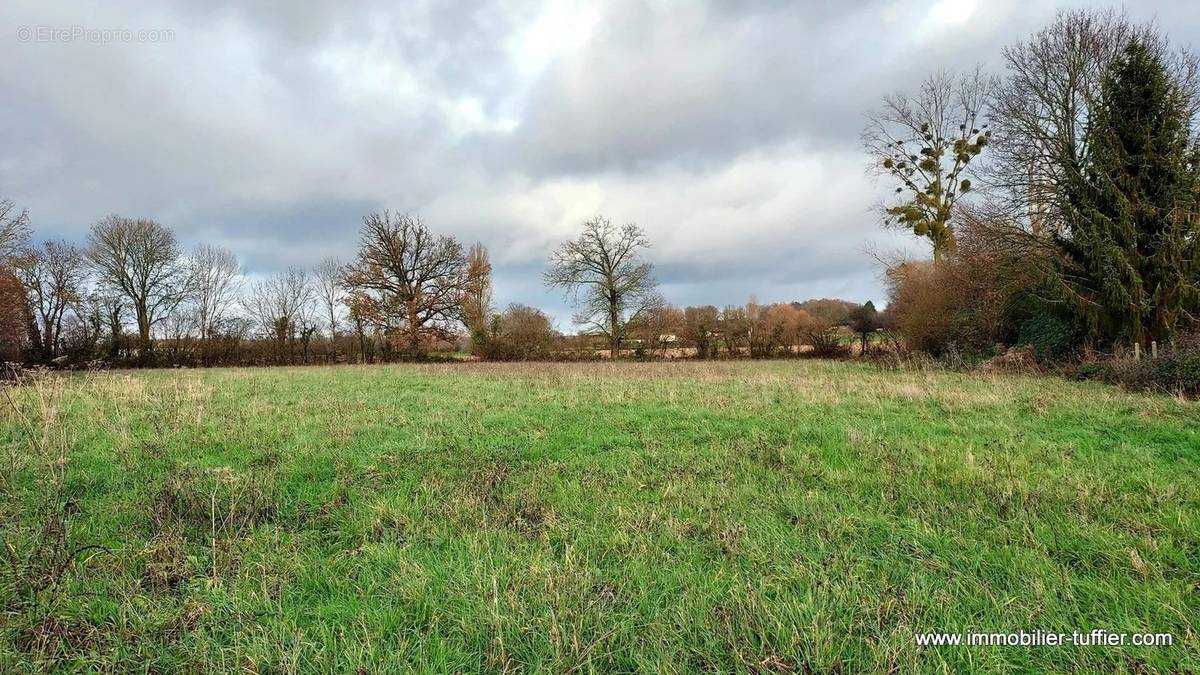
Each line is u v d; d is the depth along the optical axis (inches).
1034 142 728.3
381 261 1517.0
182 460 241.3
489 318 1652.3
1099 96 671.1
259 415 361.7
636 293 1560.0
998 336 804.6
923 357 842.2
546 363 1192.2
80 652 109.3
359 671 102.8
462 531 167.8
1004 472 216.1
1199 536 149.9
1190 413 324.5
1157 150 617.0
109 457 244.2
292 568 143.9
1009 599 122.1
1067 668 103.7
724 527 167.3
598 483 215.3
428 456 256.5
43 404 305.1
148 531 167.6
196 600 127.0
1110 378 511.8
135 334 1346.0
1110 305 625.0
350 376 793.6
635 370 857.5
